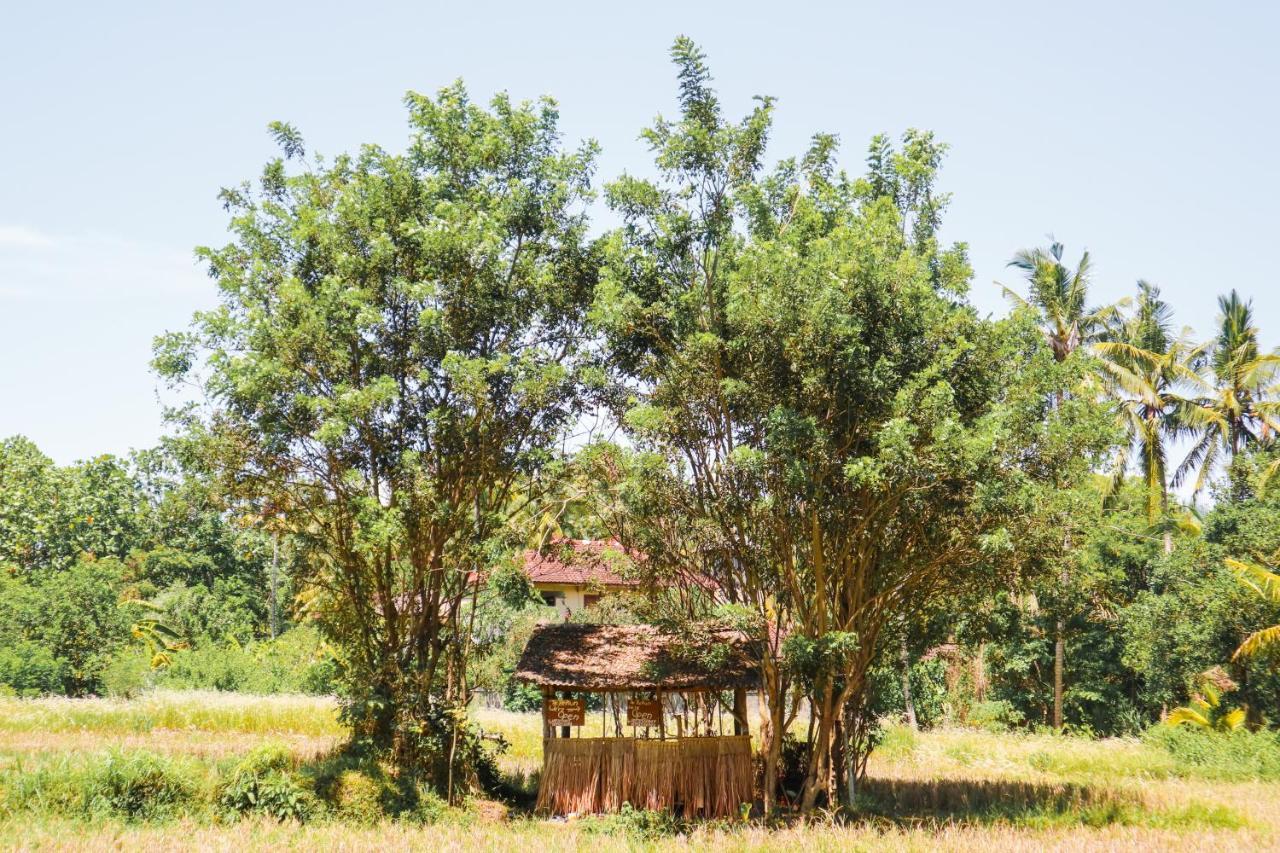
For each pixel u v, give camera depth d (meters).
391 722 23.84
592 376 22.17
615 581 43.34
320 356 22.67
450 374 22.70
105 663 48.78
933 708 45.91
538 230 25.25
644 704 23.86
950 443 18.16
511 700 44.00
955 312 20.22
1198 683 39.50
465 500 25.09
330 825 19.39
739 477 20.83
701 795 22.67
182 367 22.81
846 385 19.38
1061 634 29.70
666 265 22.19
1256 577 35.50
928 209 22.45
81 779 19.19
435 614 25.22
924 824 20.75
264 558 79.38
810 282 19.31
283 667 47.94
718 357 20.94
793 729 31.52
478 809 22.77
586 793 22.78
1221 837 18.25
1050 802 23.16
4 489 71.75
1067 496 19.75
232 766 21.72
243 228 24.70
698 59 22.12
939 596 22.91
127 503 81.31
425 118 25.31
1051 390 21.02
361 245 24.33
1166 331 54.09
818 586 20.61
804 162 23.22
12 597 51.94
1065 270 49.19
